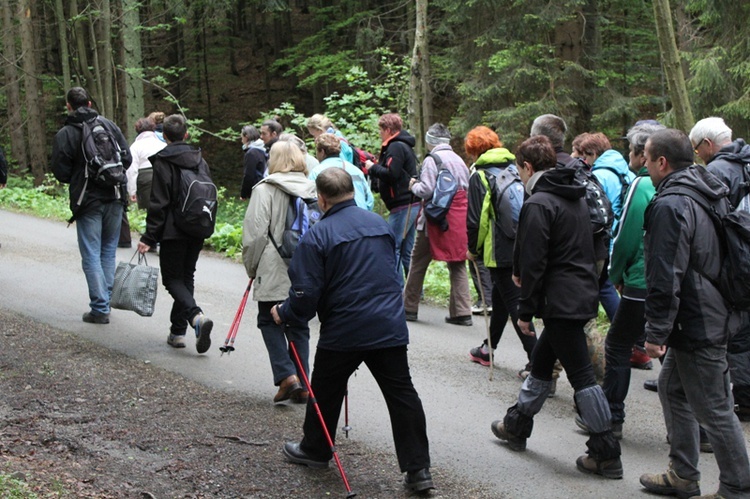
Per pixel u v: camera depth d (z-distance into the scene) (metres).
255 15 35.22
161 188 6.34
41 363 6.10
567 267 4.57
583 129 15.77
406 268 8.48
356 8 24.77
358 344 4.21
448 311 8.78
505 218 6.05
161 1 21.34
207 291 8.98
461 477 4.59
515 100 15.74
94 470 4.34
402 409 4.29
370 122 13.47
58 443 4.70
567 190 4.59
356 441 5.05
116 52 20.81
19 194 15.80
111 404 5.39
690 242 3.97
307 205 5.54
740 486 4.05
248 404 5.59
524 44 15.08
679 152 4.12
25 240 11.34
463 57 16.84
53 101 29.08
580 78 15.49
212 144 29.22
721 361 4.02
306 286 4.22
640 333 5.06
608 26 18.00
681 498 4.36
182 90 31.44
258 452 4.76
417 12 13.84
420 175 7.88
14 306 7.73
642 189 5.03
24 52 22.31
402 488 4.39
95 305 7.31
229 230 11.67
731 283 3.99
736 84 13.51
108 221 7.36
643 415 5.77
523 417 4.93
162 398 5.57
